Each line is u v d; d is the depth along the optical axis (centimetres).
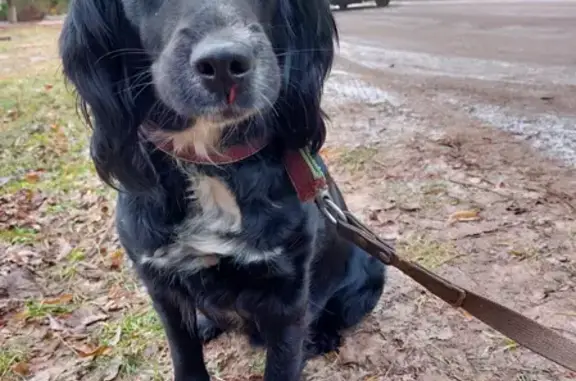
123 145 33
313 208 35
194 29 29
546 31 202
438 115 101
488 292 50
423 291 51
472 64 148
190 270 35
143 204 34
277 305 35
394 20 288
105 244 63
